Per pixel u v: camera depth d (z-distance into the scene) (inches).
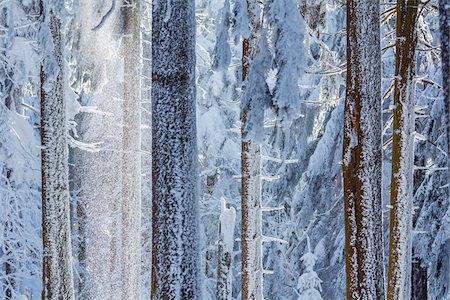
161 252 409.7
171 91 409.4
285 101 415.8
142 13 770.8
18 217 719.1
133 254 737.6
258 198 586.2
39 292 734.5
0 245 712.4
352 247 438.0
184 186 409.4
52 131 534.6
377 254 435.5
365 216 434.0
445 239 802.8
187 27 412.5
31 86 754.8
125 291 736.3
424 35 612.1
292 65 416.5
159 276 410.0
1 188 709.3
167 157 408.5
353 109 436.5
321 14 619.5
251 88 423.8
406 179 544.1
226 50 435.2
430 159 794.2
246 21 429.7
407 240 543.5
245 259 585.9
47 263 532.1
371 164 434.9
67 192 542.6
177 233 407.5
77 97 713.6
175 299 407.5
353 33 436.8
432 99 779.4
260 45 426.3
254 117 423.2
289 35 415.8
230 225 629.9
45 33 526.3
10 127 705.6
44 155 534.3
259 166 586.2
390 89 614.2
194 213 412.2
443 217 798.5
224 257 631.8
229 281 628.7
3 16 697.0
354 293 437.4
